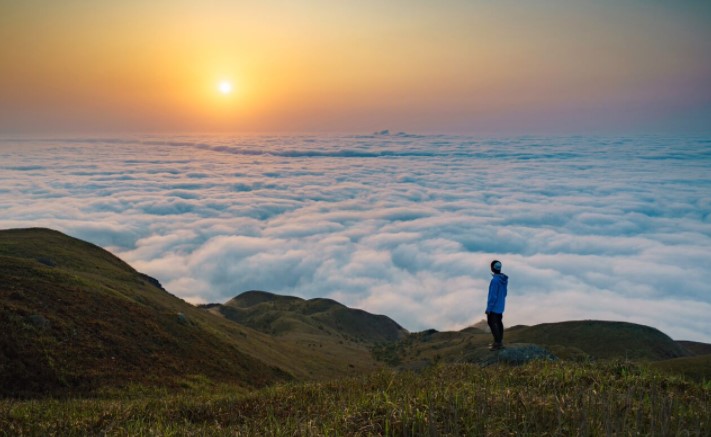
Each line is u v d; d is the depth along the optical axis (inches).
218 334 1744.6
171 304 2025.1
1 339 975.6
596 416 282.0
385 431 292.7
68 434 401.4
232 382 1328.7
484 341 3161.9
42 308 1197.7
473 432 277.9
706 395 374.6
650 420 283.1
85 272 1879.9
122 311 1413.6
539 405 303.3
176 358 1312.7
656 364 1588.3
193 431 366.6
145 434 366.0
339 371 2406.5
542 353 580.7
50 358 990.4
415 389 402.9
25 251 1905.8
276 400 466.6
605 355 2817.4
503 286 598.9
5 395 858.1
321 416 348.2
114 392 956.6
